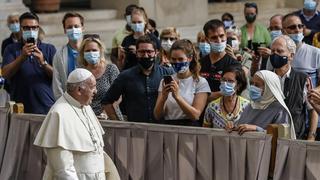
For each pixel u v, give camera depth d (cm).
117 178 2011
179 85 2170
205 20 3866
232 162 1942
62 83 2377
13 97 2448
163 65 2278
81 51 2295
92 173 1936
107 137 2108
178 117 2147
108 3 3725
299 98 2097
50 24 3534
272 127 1880
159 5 3744
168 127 2028
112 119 2244
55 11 3625
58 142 1900
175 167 2025
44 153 2178
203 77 2275
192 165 2000
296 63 2381
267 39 3203
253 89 1978
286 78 2111
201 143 1983
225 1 4078
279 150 1872
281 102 1969
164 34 2548
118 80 2228
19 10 3438
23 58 2402
